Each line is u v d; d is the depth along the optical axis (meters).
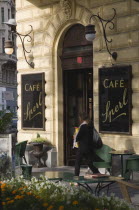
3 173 10.56
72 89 16.73
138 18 13.70
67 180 9.16
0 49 61.22
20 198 6.87
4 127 11.33
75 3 15.81
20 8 17.92
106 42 14.44
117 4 14.31
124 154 12.69
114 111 14.26
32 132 17.50
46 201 6.73
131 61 13.88
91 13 15.23
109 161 13.49
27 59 17.72
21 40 17.44
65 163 16.91
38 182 8.14
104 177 9.44
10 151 10.77
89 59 15.71
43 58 17.11
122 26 14.16
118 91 14.14
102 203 6.76
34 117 17.38
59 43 16.70
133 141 13.75
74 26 16.27
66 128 16.84
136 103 13.70
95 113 15.01
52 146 16.77
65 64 16.62
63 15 16.28
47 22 16.92
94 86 15.05
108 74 14.45
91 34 13.92
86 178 9.37
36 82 17.28
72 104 16.75
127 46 13.99
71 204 6.63
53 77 16.84
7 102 62.62
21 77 17.84
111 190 11.91
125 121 13.92
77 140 12.37
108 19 14.59
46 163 16.75
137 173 13.23
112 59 14.43
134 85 13.74
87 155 12.44
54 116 16.84
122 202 6.96
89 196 7.04
